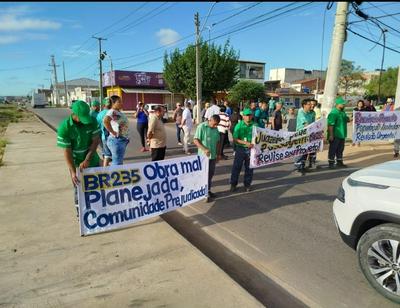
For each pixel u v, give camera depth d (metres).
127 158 10.17
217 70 30.00
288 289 3.35
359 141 10.19
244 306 2.85
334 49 10.88
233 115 11.39
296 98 56.03
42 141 13.19
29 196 5.87
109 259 3.65
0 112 40.16
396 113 10.68
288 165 9.14
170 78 31.89
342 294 3.24
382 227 3.02
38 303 2.88
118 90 46.03
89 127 4.16
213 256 4.05
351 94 69.19
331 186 6.99
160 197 4.85
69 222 4.68
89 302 2.90
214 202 6.00
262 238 4.51
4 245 3.97
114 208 4.37
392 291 3.03
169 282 3.21
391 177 3.09
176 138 15.42
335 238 4.48
